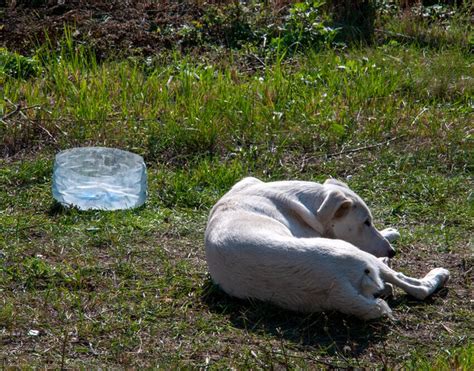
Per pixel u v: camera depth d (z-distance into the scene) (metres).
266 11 16.09
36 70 13.48
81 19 15.42
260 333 7.01
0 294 7.54
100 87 12.72
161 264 8.27
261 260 7.08
